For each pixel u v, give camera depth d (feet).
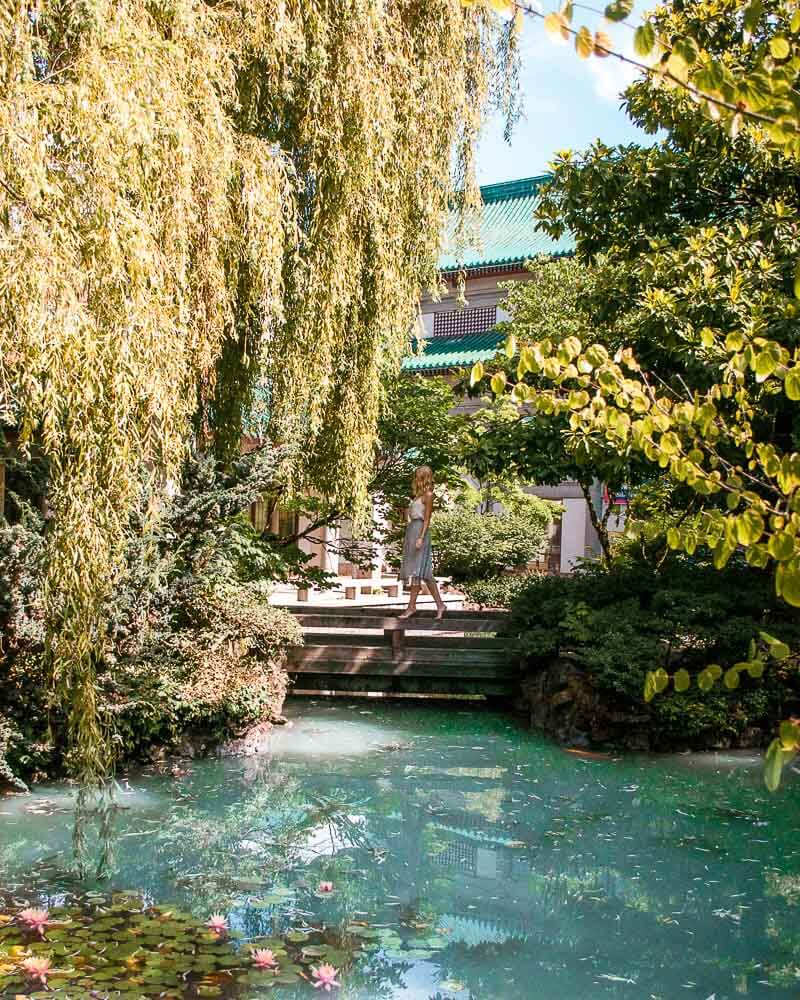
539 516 66.39
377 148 24.93
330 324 25.57
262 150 20.81
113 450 14.24
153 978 11.80
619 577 34.81
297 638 30.55
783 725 5.89
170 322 15.46
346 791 22.54
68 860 16.70
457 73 29.53
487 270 78.02
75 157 14.15
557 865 17.60
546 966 13.05
